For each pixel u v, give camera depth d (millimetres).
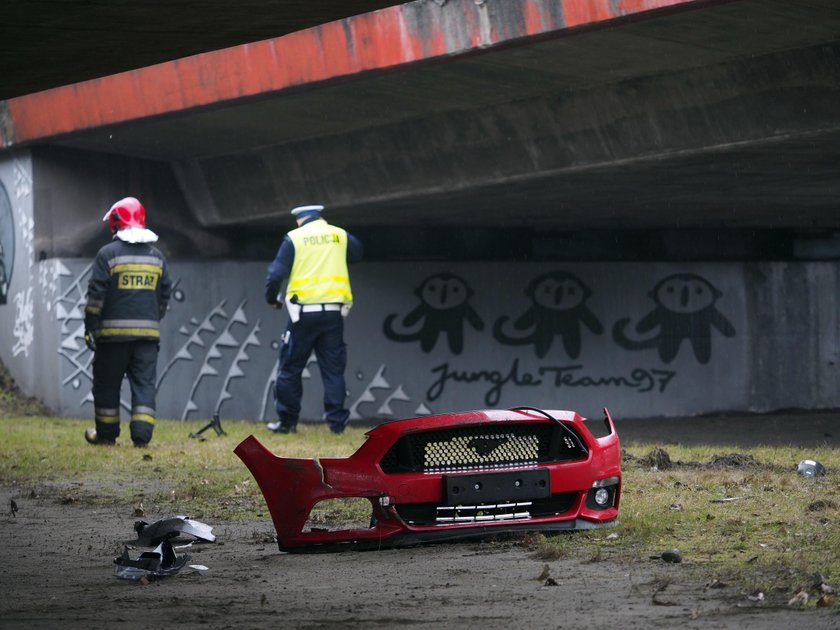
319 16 23219
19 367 63250
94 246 63031
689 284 79125
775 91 41719
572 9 37469
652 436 52031
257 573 19266
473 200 59656
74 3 21328
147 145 60781
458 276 74562
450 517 21000
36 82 27594
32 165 61156
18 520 26391
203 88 50031
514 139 51156
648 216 70625
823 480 28672
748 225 78625
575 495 21672
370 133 56344
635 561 18734
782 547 19312
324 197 60812
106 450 40656
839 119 40531
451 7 40844
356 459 21016
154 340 43312
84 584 18609
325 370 48844
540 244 77875
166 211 66250
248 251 70188
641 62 42562
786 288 81312
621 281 77812
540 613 15227
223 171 64312
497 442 21516
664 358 78375
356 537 20828
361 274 72438
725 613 14781
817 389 82250
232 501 28562
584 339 76938
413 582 17875
